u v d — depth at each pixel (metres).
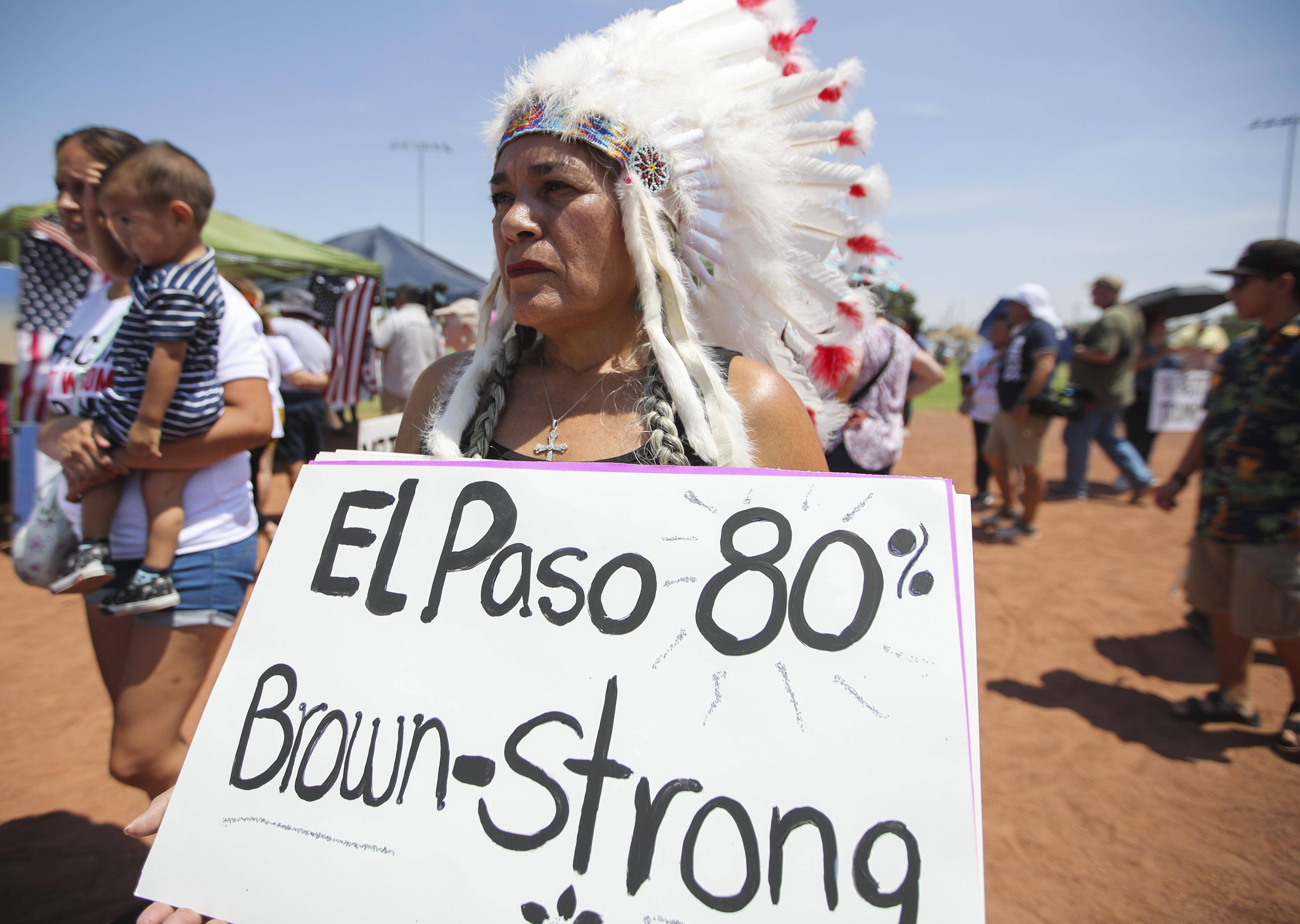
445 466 1.11
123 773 1.77
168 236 1.72
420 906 0.90
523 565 1.03
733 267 1.31
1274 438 2.87
